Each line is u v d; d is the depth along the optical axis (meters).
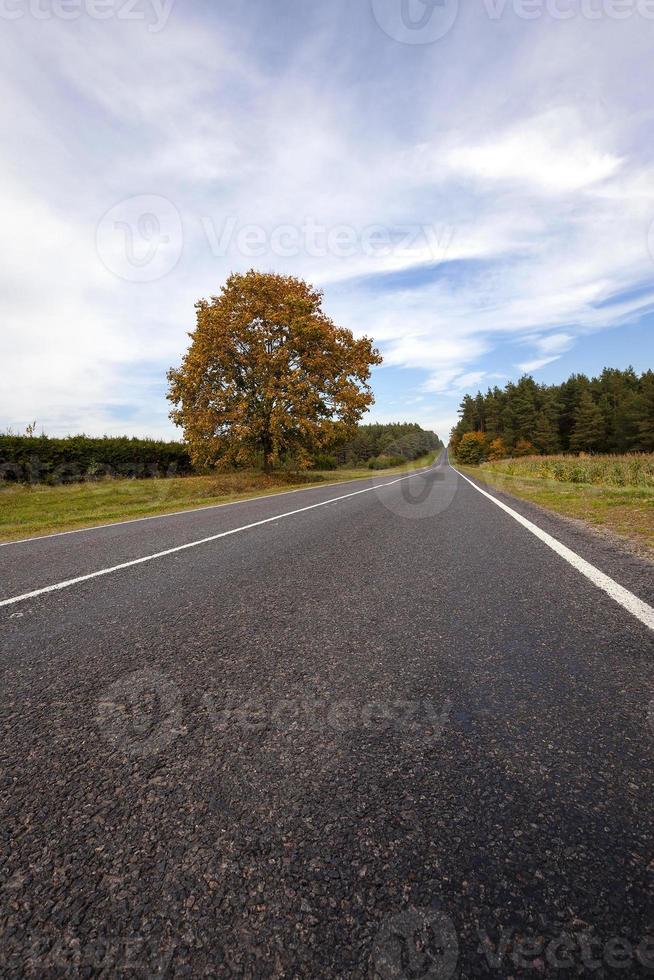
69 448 17.53
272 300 21.81
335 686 1.74
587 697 1.57
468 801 1.11
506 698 1.59
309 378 21.53
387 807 1.10
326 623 2.44
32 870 0.96
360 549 4.48
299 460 22.14
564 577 3.11
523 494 9.97
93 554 5.00
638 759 1.24
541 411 77.44
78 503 12.63
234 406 21.06
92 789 1.21
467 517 6.55
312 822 1.06
